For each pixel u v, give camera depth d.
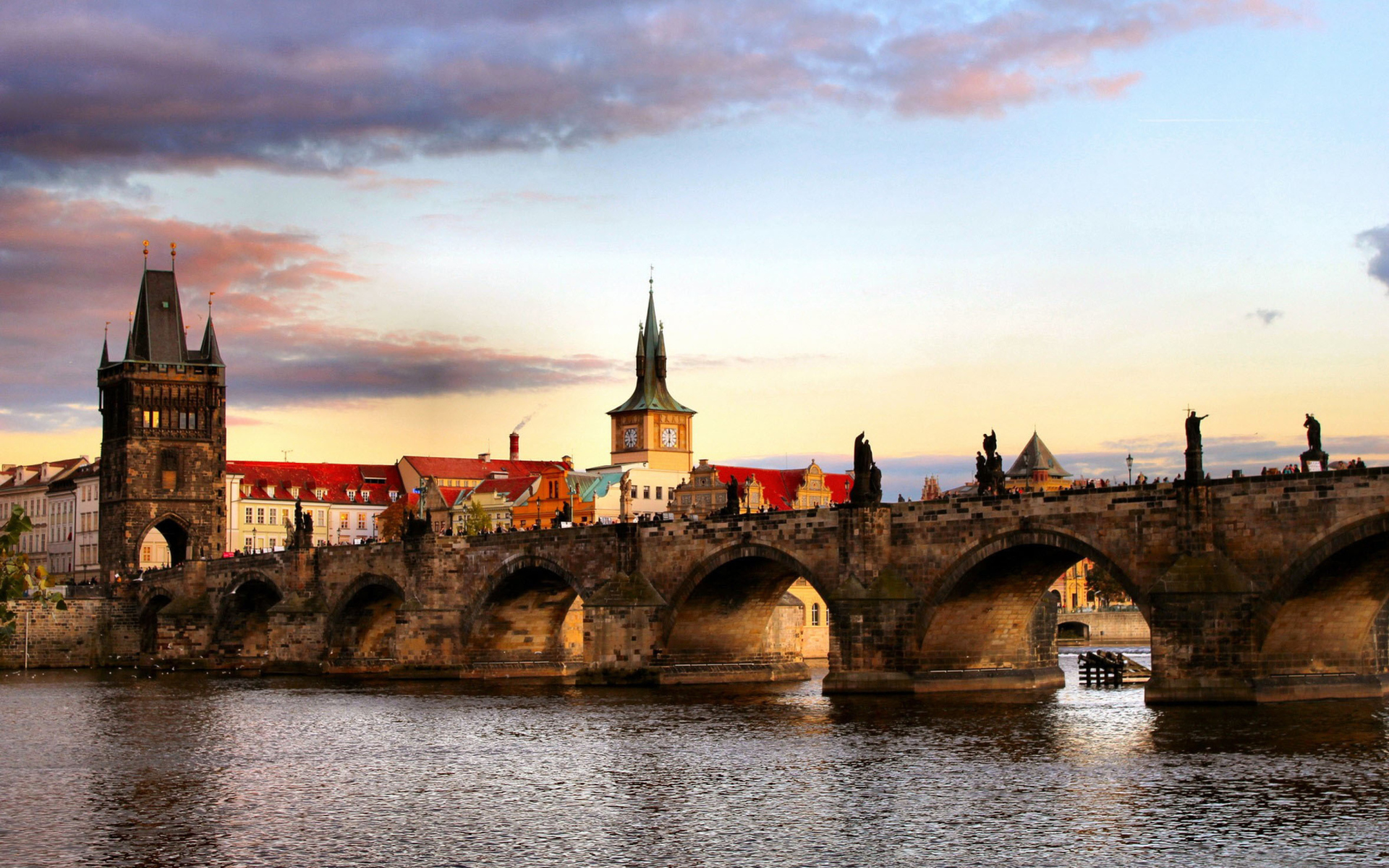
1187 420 117.94
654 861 74.50
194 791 95.94
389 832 82.06
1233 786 87.69
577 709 139.38
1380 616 122.19
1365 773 90.62
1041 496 128.12
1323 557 110.06
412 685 179.62
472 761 106.81
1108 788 88.62
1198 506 116.81
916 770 96.50
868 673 138.62
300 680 198.50
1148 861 72.19
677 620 160.38
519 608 188.12
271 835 81.50
